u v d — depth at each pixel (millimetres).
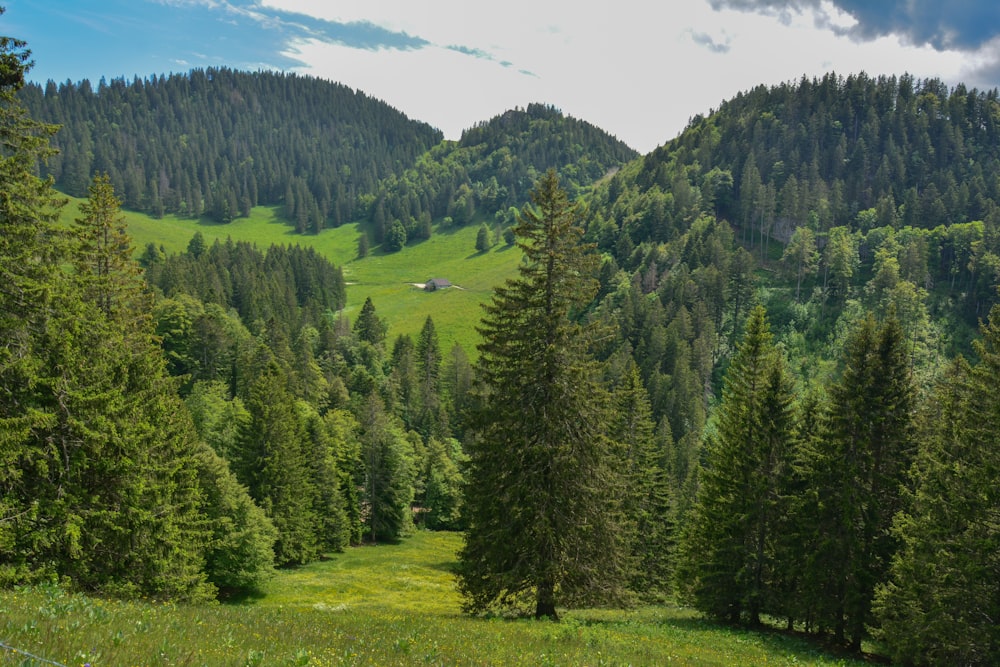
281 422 54531
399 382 123562
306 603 45031
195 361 88625
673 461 87062
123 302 32469
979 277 131125
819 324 135875
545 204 25672
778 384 32875
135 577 23969
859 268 152625
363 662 10508
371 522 78062
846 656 27516
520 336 25188
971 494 23984
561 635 19406
